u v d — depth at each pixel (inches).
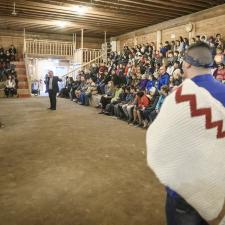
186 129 49.6
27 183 132.0
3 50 575.8
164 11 399.5
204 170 49.2
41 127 262.5
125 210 107.9
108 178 139.6
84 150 189.0
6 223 98.2
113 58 543.8
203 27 389.7
